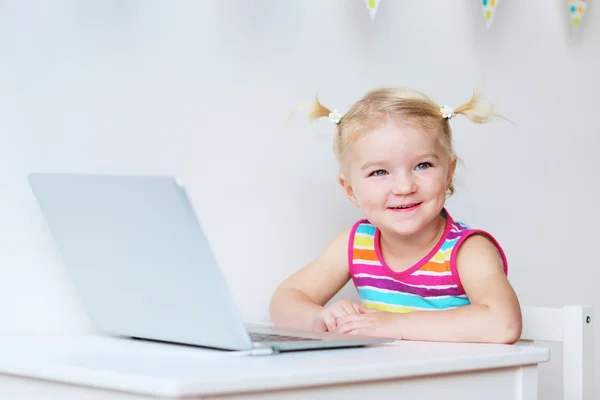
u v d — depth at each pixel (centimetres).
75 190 97
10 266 124
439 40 171
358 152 131
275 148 150
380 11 163
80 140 130
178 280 89
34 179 105
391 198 129
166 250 87
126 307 102
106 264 100
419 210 129
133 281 97
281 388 71
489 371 90
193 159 140
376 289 142
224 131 144
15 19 125
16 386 86
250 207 146
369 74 162
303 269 147
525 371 93
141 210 87
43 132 127
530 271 182
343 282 148
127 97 134
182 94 139
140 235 90
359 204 135
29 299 125
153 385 67
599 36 194
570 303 189
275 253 149
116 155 133
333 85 157
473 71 176
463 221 172
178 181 80
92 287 107
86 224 99
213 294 85
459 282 133
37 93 126
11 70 124
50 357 87
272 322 148
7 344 104
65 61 129
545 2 187
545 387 182
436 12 171
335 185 157
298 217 152
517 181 181
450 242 136
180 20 140
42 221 127
